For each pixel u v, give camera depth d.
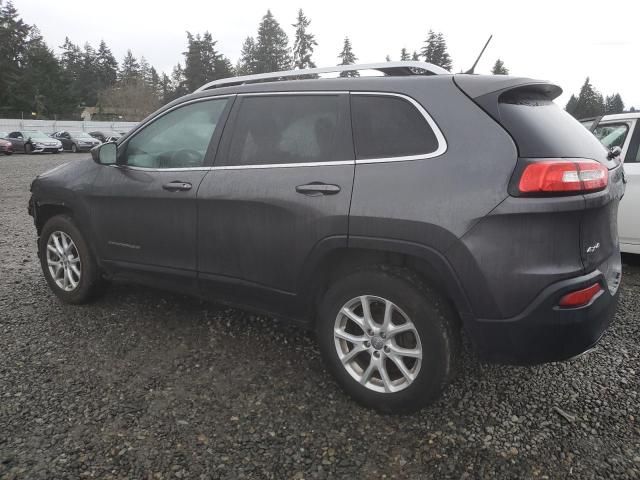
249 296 3.11
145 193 3.46
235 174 3.06
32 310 4.02
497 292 2.27
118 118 75.19
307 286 2.83
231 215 3.04
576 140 2.52
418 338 2.48
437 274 2.46
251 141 3.08
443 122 2.45
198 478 2.22
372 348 2.64
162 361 3.22
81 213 3.86
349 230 2.58
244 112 3.16
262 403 2.78
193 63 75.62
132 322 3.80
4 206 9.71
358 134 2.69
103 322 3.80
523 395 2.88
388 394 2.61
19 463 2.28
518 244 2.23
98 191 3.74
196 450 2.39
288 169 2.86
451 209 2.33
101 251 3.82
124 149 3.74
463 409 2.74
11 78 65.31
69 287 4.10
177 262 3.38
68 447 2.39
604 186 2.41
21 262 5.47
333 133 2.77
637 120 5.17
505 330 2.31
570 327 2.26
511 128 2.33
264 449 2.41
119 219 3.64
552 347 2.30
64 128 46.91
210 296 3.34
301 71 3.11
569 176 2.22
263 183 2.91
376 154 2.61
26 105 65.75
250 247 2.99
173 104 3.55
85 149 31.61
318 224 2.68
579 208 2.23
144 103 76.75
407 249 2.43
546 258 2.23
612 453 2.39
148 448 2.40
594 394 2.89
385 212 2.47
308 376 3.06
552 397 2.86
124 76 109.19
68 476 2.21
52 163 21.38
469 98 2.45
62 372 3.07
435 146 2.45
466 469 2.29
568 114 2.81
